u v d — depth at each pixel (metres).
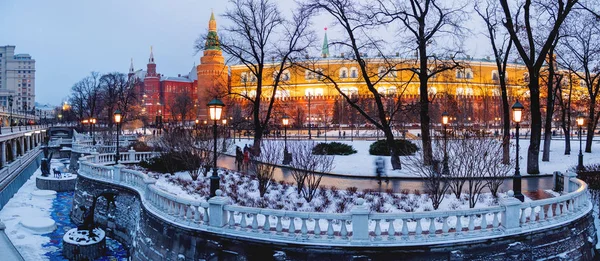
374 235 11.96
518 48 25.77
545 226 12.75
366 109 77.00
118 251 19.72
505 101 28.84
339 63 105.62
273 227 12.81
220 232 12.53
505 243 12.16
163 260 14.00
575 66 37.41
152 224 15.02
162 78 163.88
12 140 52.66
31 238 21.45
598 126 74.81
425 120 24.52
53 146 61.12
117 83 97.44
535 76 25.66
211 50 117.38
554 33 24.28
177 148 26.56
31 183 37.69
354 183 23.03
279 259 11.84
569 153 35.81
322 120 100.94
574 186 16.81
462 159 17.27
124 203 20.80
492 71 102.69
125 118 85.00
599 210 16.95
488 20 29.73
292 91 110.06
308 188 19.39
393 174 25.36
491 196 17.33
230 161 34.38
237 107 81.62
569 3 23.36
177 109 124.12
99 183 22.83
